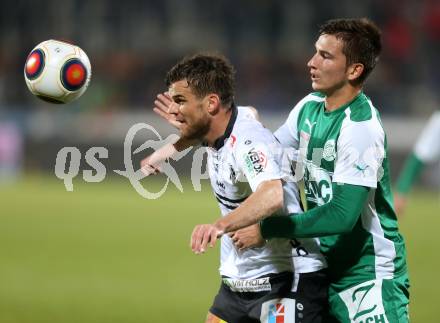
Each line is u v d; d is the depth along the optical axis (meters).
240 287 15.92
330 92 15.97
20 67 88.19
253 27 95.19
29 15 92.00
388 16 92.75
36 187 66.38
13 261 37.19
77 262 37.16
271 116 77.12
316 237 15.06
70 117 74.12
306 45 94.25
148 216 52.22
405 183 26.08
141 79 88.94
